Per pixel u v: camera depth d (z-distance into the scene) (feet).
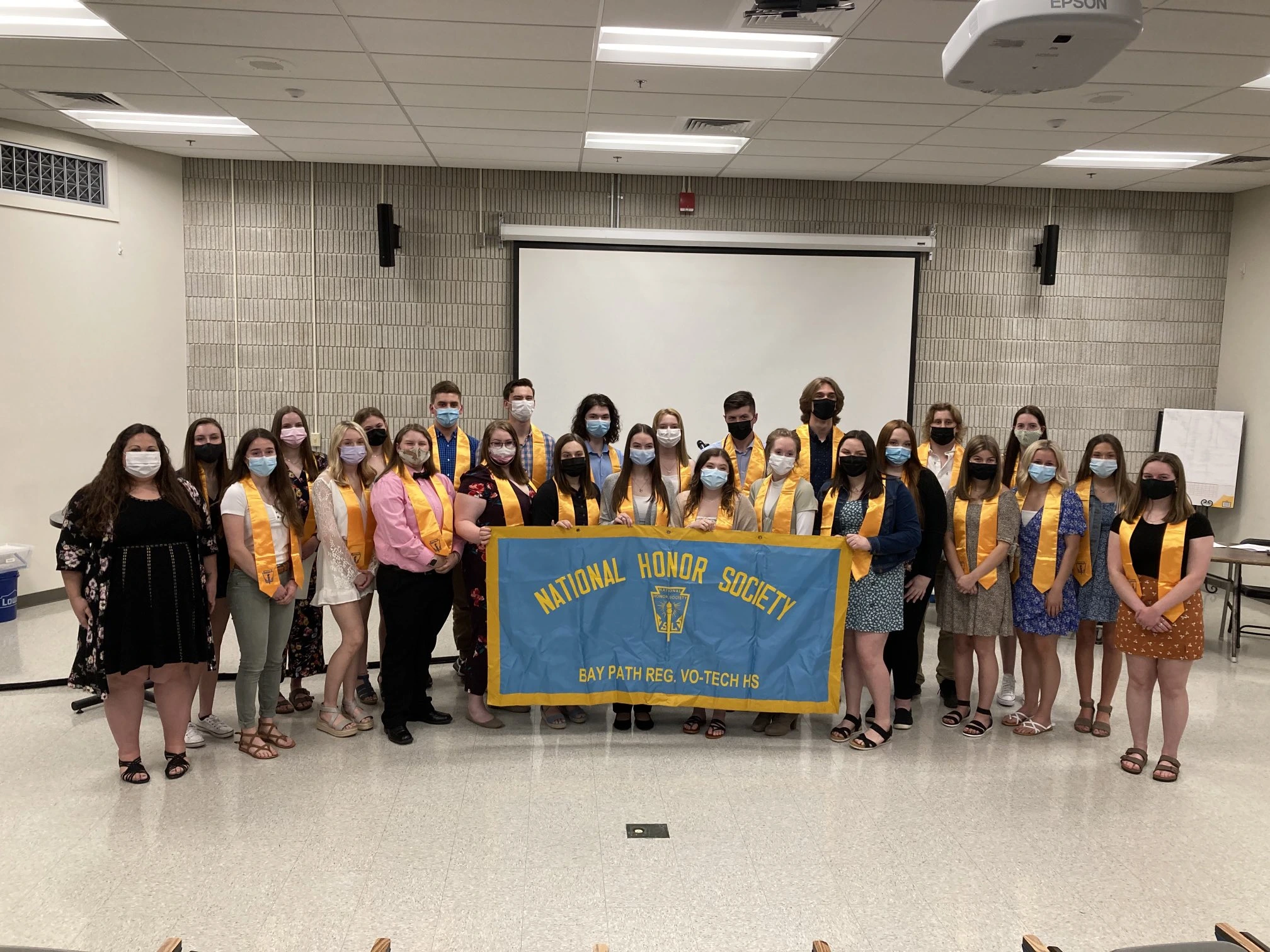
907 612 13.62
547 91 16.90
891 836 10.40
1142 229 25.68
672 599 12.77
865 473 12.81
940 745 13.23
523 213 24.45
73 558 10.75
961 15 12.91
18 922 8.47
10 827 10.30
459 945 8.20
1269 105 17.02
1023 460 13.96
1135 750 12.48
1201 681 16.79
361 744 12.85
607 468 14.69
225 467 12.62
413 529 12.75
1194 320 25.98
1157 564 12.13
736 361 25.25
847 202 25.04
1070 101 16.96
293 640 13.98
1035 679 13.93
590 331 24.86
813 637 12.74
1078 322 25.86
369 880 9.25
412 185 24.11
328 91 17.19
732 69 15.42
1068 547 13.21
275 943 8.19
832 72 15.57
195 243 23.86
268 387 24.41
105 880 9.21
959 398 25.86
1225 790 11.89
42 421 20.76
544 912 8.73
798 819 10.74
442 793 11.26
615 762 12.31
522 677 12.81
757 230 24.93
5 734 13.19
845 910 8.88
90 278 21.50
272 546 11.97
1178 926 8.73
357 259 24.22
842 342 25.40
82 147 21.06
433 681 15.93
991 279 25.62
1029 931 8.60
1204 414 25.02
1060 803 11.36
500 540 12.66
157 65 15.78
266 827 10.34
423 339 24.59
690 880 9.36
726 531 12.70
